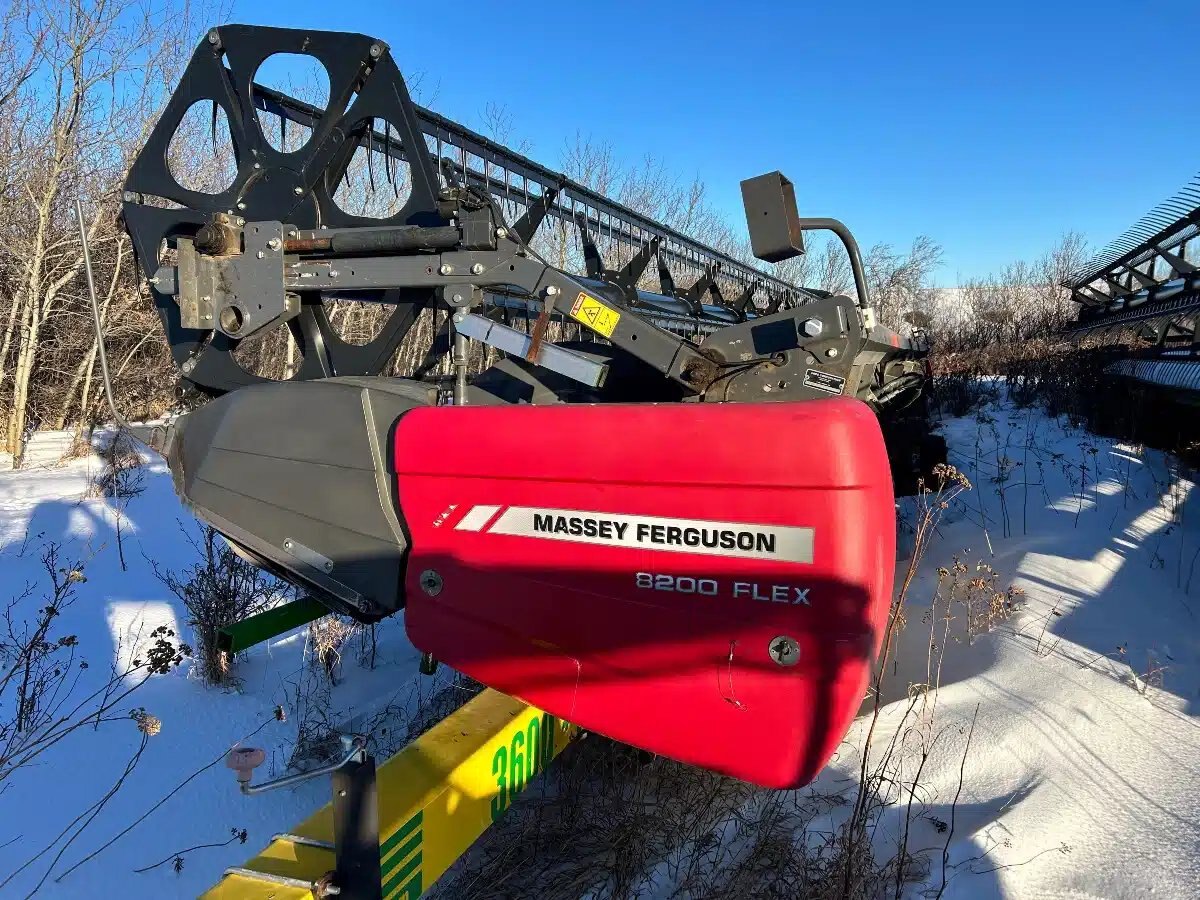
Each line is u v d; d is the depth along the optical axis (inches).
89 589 223.1
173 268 118.0
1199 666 151.8
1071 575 197.9
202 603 170.4
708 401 96.2
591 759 121.7
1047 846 104.6
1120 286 421.7
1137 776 118.6
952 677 157.1
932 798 118.2
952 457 344.8
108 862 113.6
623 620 78.2
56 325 530.9
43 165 461.1
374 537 94.6
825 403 72.7
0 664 170.2
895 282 906.7
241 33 118.0
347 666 179.2
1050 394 460.1
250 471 103.4
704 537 73.9
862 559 70.1
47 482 372.8
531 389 117.9
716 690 75.1
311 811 126.9
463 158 145.8
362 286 106.3
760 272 296.2
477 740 89.6
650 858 108.8
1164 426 332.2
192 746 144.6
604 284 158.9
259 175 119.7
